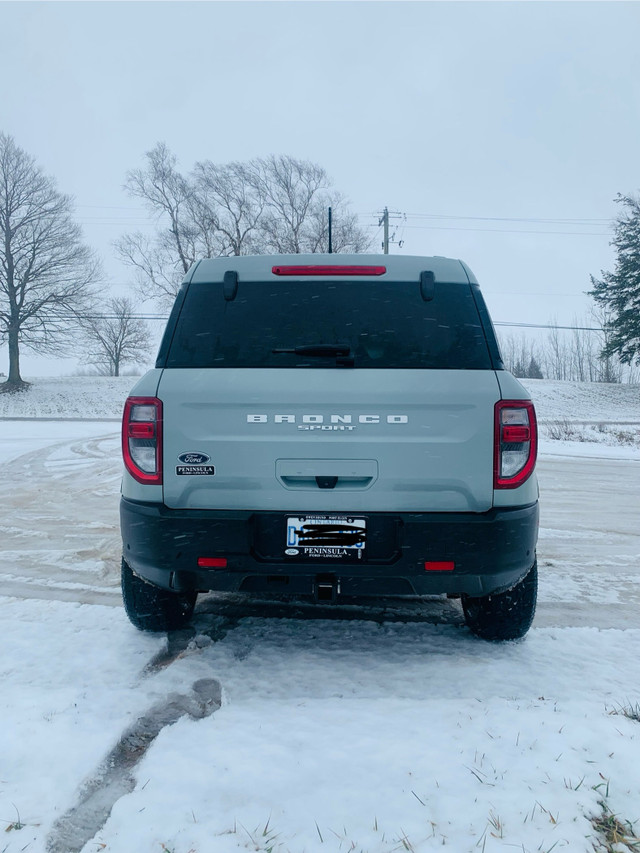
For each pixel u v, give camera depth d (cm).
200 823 206
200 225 4366
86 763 242
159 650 354
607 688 309
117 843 198
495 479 301
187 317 324
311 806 214
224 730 263
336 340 314
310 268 327
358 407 300
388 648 360
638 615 429
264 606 438
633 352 4709
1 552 580
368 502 300
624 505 880
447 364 308
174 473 307
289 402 301
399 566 298
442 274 329
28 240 4572
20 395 4359
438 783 225
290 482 302
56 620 403
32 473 1147
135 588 360
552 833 201
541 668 333
